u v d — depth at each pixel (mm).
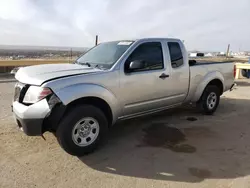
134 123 5031
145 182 2846
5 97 7195
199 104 5594
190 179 2916
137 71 4039
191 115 5688
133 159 3420
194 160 3404
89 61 4332
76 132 3389
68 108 3350
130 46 4062
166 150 3734
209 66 5531
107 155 3535
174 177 2959
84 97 3395
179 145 3930
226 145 3955
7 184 2730
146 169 3145
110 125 3941
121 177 2945
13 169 3059
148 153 3619
